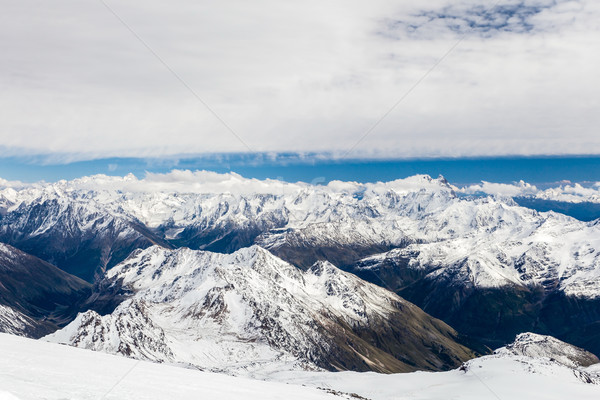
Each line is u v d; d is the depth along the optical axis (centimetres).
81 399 2898
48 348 4731
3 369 3278
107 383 3462
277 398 4550
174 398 3459
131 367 4600
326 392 7044
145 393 3444
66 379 3338
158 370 4834
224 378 5553
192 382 4447
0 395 2559
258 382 6162
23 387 2891
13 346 4378
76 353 4744
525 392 12481
